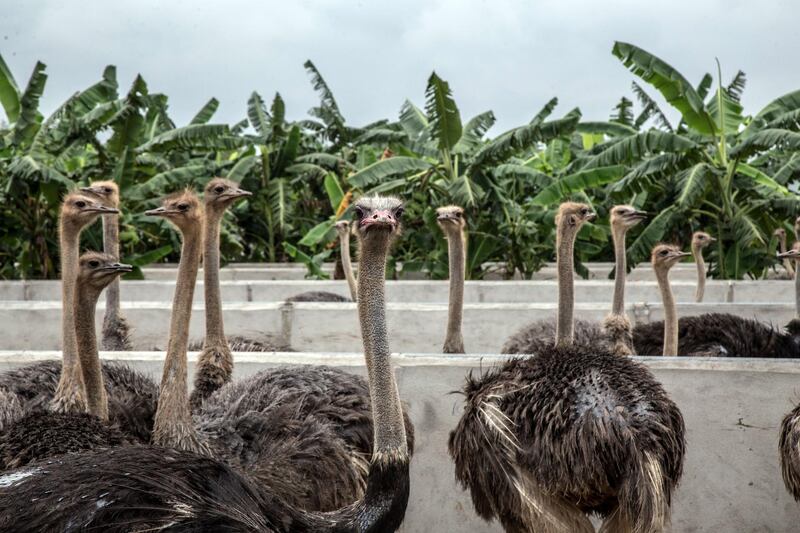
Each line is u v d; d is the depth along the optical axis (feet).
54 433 12.12
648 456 12.81
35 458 11.61
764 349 26.12
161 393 13.26
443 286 40.81
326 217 70.08
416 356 18.02
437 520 17.72
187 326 13.44
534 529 13.55
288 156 62.95
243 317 30.73
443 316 30.81
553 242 55.11
